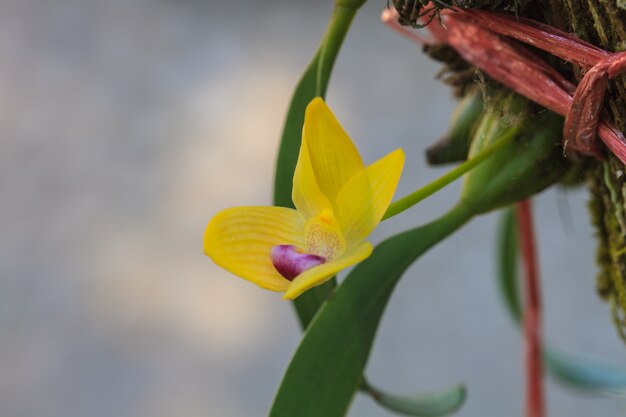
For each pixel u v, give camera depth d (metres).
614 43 0.41
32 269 1.40
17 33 1.70
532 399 0.54
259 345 1.34
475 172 0.44
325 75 0.44
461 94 0.47
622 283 0.45
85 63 1.67
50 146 1.54
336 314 0.43
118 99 1.61
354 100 1.57
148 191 1.49
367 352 0.44
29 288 1.39
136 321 1.36
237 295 1.40
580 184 0.47
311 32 1.70
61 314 1.37
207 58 1.68
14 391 1.29
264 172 1.50
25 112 1.58
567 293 1.32
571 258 1.33
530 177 0.44
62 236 1.44
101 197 1.49
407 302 1.38
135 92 1.62
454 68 0.46
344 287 0.43
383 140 1.50
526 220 0.53
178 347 1.34
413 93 1.57
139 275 1.40
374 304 0.44
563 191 0.49
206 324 1.37
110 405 1.29
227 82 1.63
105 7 1.75
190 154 1.54
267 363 1.32
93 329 1.36
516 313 0.57
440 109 1.54
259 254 0.40
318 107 0.40
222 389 1.30
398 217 1.38
